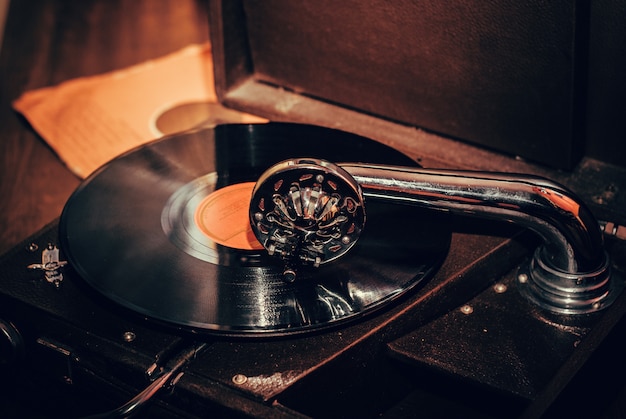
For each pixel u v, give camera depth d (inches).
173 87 40.8
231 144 31.0
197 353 24.8
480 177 25.6
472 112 31.9
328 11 33.1
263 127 31.6
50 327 26.1
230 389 24.0
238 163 30.3
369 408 26.4
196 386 24.1
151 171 29.8
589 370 24.0
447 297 26.8
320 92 35.4
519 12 29.0
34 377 27.8
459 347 25.9
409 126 33.9
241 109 36.0
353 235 25.8
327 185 25.1
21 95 43.0
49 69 45.5
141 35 48.6
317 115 34.9
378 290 25.7
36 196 36.3
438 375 27.3
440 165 32.3
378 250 26.9
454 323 26.6
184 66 42.4
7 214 35.6
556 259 27.0
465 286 27.2
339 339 25.0
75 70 45.4
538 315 26.8
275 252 25.8
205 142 31.0
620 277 27.9
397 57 32.5
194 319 25.0
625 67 29.0
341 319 25.0
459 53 31.0
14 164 37.8
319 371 24.4
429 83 32.3
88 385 26.2
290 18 34.2
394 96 33.5
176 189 29.3
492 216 26.0
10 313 26.8
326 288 25.9
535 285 27.4
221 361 24.6
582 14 28.1
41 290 26.7
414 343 26.0
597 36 29.0
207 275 26.3
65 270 27.3
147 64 42.9
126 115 38.9
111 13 51.3
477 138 32.4
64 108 39.8
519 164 31.8
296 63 35.2
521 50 29.6
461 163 32.3
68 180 37.1
